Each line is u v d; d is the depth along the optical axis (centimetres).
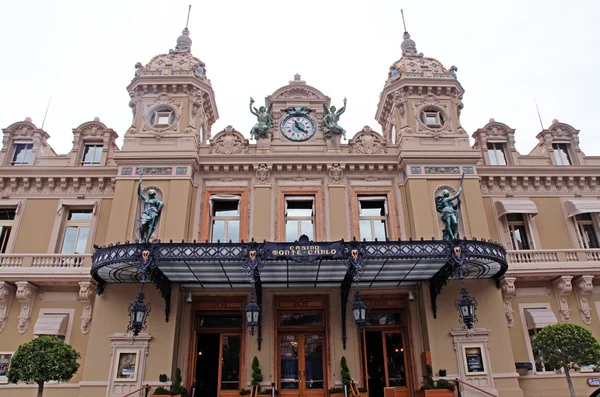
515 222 2070
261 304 1722
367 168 1997
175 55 2189
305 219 1945
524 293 1909
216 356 1791
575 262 1889
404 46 2389
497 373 1641
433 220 1859
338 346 1716
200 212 1911
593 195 2111
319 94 2162
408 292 1828
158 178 1888
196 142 1986
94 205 1998
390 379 1769
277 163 1966
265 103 2197
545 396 1745
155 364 1608
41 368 1310
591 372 1786
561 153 2238
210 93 2192
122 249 1489
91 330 1652
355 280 1505
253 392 1585
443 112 2105
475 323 1705
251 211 1905
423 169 1944
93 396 1568
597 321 1856
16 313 1811
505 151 2225
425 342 1712
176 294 1705
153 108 2047
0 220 2006
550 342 1452
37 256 1853
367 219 1955
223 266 1560
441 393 1549
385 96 2230
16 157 2141
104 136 2156
